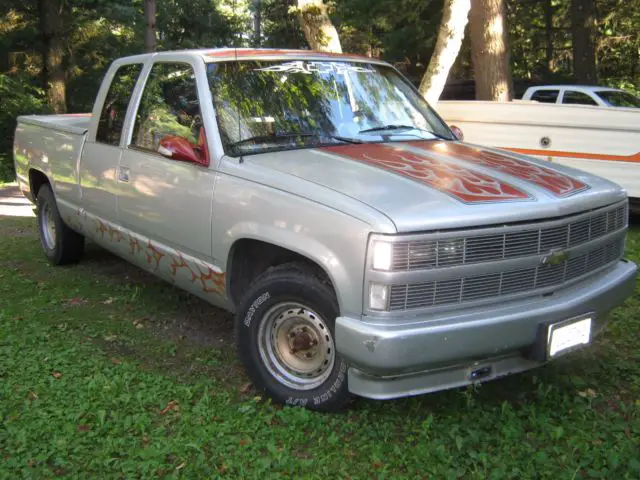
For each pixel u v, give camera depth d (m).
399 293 3.31
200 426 3.72
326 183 3.71
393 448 3.53
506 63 11.44
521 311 3.55
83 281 6.59
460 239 3.39
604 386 4.31
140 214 5.04
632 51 26.52
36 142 6.99
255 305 3.97
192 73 4.72
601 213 4.05
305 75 4.91
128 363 4.61
